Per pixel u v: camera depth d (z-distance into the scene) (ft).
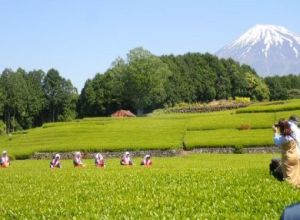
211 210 53.88
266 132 259.60
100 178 93.30
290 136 78.02
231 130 274.57
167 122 327.88
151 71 596.29
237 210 53.93
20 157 258.98
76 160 172.35
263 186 70.95
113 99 644.27
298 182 76.79
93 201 63.72
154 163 176.24
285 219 23.66
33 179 100.42
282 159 79.15
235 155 217.15
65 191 75.82
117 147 249.55
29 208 60.64
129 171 113.09
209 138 256.52
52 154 255.29
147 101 621.31
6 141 314.96
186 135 274.57
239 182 76.13
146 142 257.14
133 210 55.62
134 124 329.52
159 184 78.43
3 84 641.40
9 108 645.51
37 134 315.99
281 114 299.58
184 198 62.54
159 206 57.57
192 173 94.02
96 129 316.40
